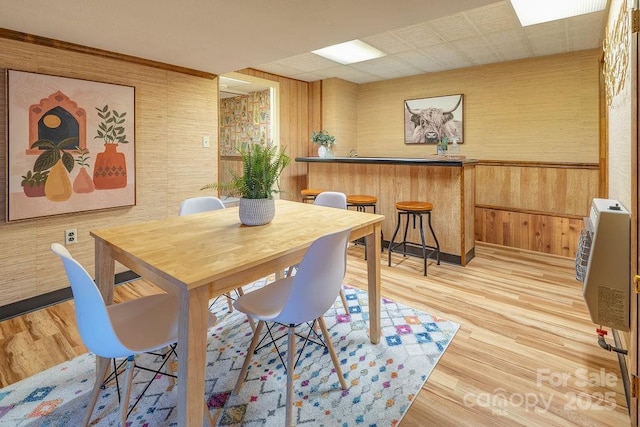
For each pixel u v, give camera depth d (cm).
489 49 399
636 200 139
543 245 422
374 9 214
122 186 305
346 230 152
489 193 461
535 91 430
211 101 375
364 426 153
